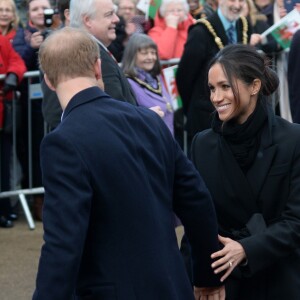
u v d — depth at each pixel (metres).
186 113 13.16
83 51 5.77
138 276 5.53
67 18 10.97
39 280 5.29
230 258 6.40
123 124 5.75
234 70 6.62
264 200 6.70
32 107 14.32
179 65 13.01
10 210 14.26
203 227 6.13
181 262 5.85
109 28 9.71
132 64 12.67
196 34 12.91
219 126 6.80
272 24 15.70
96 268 5.52
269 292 6.73
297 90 12.07
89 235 5.55
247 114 6.73
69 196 5.38
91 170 5.48
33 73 14.08
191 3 15.96
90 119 5.64
